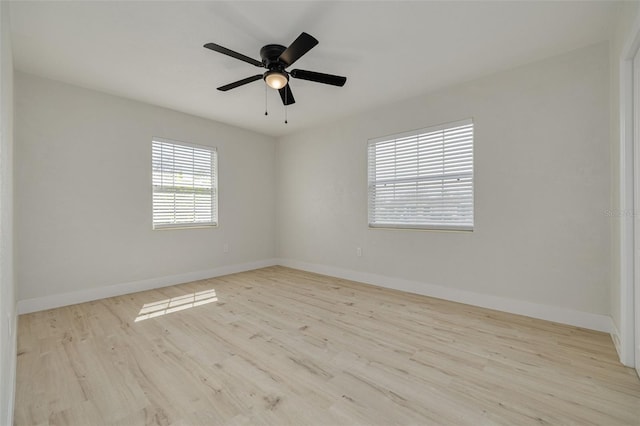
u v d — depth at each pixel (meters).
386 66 2.83
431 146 3.48
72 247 3.21
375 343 2.28
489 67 2.86
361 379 1.81
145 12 2.05
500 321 2.69
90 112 3.32
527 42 2.45
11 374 1.57
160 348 2.20
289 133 5.18
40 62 2.73
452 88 3.27
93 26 2.20
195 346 2.23
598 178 2.46
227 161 4.67
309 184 4.88
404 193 3.72
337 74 2.99
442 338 2.36
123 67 2.83
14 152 2.79
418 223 3.59
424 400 1.61
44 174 3.03
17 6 1.96
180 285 4.00
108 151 3.45
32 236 2.96
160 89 3.33
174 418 1.48
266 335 2.42
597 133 2.46
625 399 1.61
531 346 2.21
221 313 2.93
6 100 1.68
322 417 1.49
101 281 3.40
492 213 3.00
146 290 3.75
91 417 1.49
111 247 3.48
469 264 3.17
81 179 3.27
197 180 4.33
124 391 1.69
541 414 1.50
